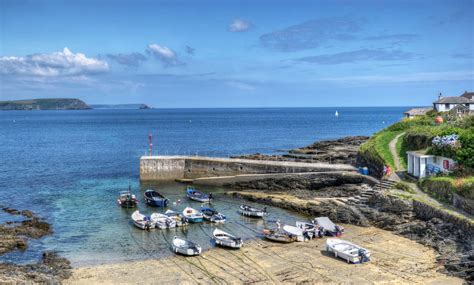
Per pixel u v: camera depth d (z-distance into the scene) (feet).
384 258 121.29
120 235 151.74
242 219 171.01
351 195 188.75
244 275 113.80
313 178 208.95
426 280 105.70
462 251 118.21
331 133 579.48
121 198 194.49
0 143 461.78
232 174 239.91
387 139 235.20
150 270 119.34
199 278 112.88
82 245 141.38
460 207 136.67
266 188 219.20
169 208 189.37
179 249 131.23
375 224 152.56
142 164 247.91
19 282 104.47
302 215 175.63
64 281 112.06
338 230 142.82
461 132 166.20
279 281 108.99
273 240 141.59
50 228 158.40
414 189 163.32
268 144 436.76
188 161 250.37
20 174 270.67
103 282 111.45
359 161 231.50
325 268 116.16
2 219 168.86
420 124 255.91
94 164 308.60
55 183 243.40
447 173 159.84
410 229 140.36
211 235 150.82
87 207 190.60
